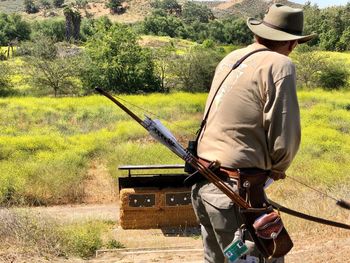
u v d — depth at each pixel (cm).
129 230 1209
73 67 5312
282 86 335
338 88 5781
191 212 1226
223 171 349
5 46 11544
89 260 846
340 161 2134
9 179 1689
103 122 3303
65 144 2506
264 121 340
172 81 5744
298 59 5962
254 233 345
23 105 3966
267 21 370
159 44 10600
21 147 2420
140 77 5481
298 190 1493
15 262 756
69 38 11606
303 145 2397
